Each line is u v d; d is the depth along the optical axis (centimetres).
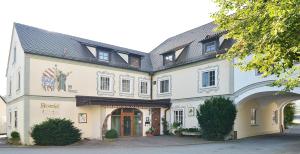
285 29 596
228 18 862
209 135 2052
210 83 2212
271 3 636
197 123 2270
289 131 2730
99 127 2142
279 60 710
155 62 2861
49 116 2034
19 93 2077
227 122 1997
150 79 2769
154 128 2500
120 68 2514
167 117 2575
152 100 2603
